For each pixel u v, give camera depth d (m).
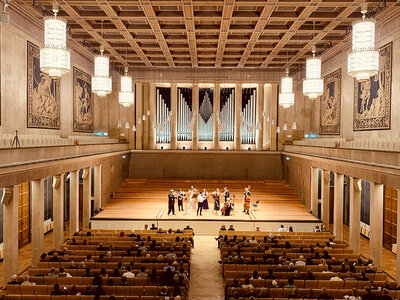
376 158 12.77
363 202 19.86
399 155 11.16
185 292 10.70
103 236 15.79
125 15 15.03
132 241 14.43
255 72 26.98
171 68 27.03
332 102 20.86
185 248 13.58
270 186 26.45
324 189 19.50
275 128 27.55
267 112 27.97
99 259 11.88
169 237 15.59
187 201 23.78
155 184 26.28
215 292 11.90
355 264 12.07
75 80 20.16
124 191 24.84
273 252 13.27
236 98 27.58
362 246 17.83
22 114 14.18
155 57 23.12
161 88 28.52
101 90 11.66
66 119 18.81
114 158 24.27
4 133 12.85
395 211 16.88
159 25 16.17
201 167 28.19
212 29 16.56
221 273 13.72
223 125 24.31
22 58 14.12
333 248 14.39
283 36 17.44
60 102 18.02
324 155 18.22
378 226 13.62
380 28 14.93
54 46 8.14
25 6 13.52
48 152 13.65
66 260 11.95
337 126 20.03
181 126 28.16
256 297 9.52
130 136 27.62
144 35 18.31
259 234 17.00
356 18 14.99
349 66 8.23
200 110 28.28
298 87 26.69
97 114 24.64
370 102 15.88
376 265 13.62
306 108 26.59
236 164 28.17
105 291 9.71
